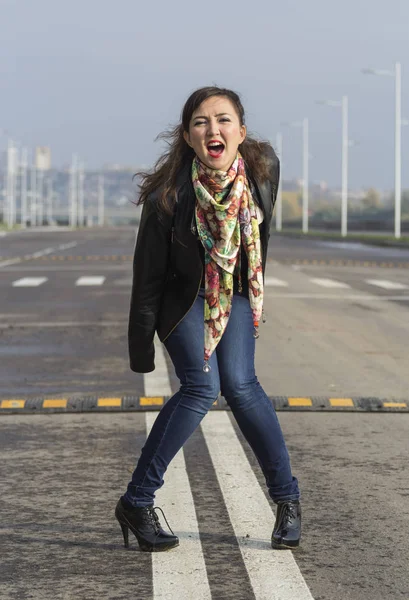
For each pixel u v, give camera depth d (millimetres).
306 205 127188
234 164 6102
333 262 44219
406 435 9812
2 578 5922
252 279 6168
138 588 5730
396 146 82125
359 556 6254
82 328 19109
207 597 5570
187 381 6234
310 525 6898
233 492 7719
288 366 14203
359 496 7656
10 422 10492
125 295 26438
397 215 82188
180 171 6180
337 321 20141
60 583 5832
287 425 10242
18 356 15438
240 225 6141
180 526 6855
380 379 13117
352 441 9539
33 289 28422
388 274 35062
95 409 11047
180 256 6160
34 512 7266
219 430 9953
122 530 6430
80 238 94312
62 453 9102
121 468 8539
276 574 5914
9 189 160375
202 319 6195
